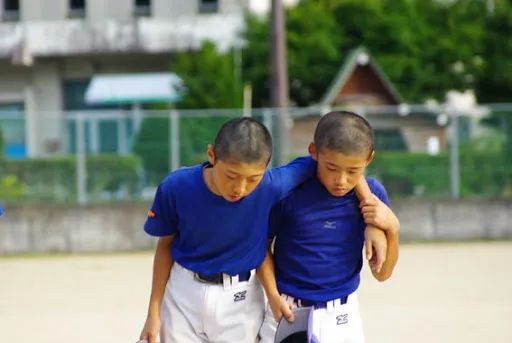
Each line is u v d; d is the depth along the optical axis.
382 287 27.33
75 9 71.06
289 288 11.30
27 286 28.73
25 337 20.50
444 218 40.72
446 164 41.25
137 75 68.50
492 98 64.25
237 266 11.11
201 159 39.78
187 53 64.50
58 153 39.72
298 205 11.20
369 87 58.62
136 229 38.91
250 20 62.78
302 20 61.25
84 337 20.36
